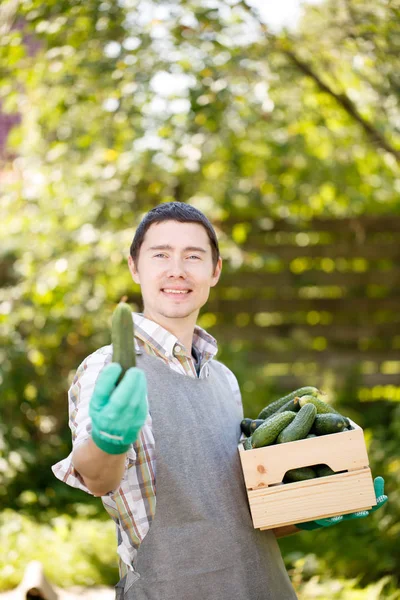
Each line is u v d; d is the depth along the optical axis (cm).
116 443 153
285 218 800
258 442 198
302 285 816
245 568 190
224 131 617
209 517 188
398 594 381
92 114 587
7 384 605
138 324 204
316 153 700
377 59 472
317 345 831
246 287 820
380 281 808
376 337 818
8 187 614
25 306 626
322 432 203
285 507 192
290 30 521
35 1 489
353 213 812
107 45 516
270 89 543
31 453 598
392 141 603
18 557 451
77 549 470
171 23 502
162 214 205
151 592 180
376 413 741
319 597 383
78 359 676
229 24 514
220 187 710
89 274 635
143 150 587
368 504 194
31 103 578
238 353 786
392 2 445
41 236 607
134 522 184
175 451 189
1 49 518
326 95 579
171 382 198
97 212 619
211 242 211
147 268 204
